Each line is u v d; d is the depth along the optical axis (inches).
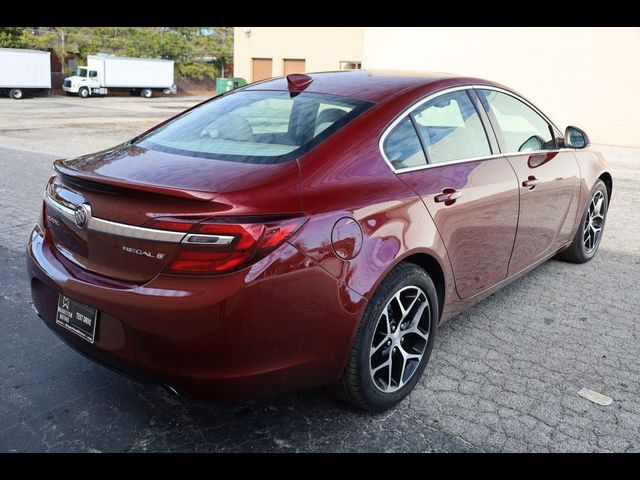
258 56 1192.2
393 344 108.0
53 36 1706.4
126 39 1851.6
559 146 168.9
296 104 118.2
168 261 86.2
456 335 142.6
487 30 674.8
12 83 1250.6
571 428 106.7
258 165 98.1
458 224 118.3
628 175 411.2
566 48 629.6
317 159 100.6
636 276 188.1
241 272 84.9
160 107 1092.5
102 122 710.5
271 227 86.7
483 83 142.6
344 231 94.6
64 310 99.7
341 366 98.5
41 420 105.3
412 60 738.8
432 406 112.4
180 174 95.3
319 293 91.4
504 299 165.8
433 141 121.0
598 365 129.9
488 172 130.6
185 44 1963.6
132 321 88.3
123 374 95.0
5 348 131.0
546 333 144.9
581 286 177.5
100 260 94.4
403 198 106.3
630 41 591.5
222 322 84.8
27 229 221.1
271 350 89.4
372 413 109.5
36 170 343.9
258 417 107.9
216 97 137.6
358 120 109.8
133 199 89.7
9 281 169.8
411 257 109.6
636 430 106.7
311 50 1129.4
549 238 164.4
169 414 108.3
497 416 109.7
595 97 622.5
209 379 88.0
